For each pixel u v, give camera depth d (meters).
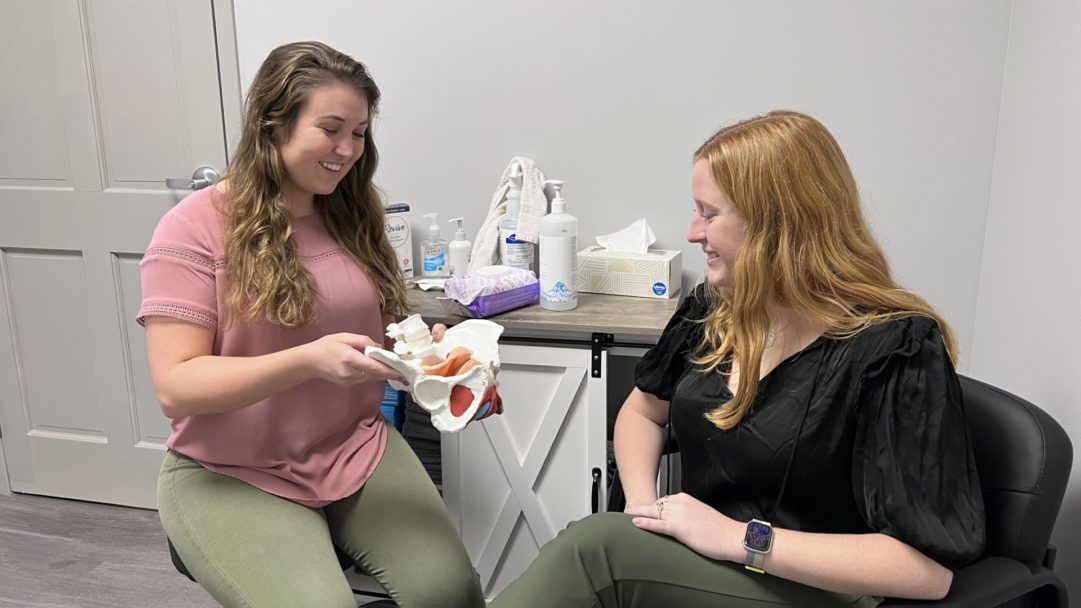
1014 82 1.73
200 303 1.32
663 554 1.10
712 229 1.16
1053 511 1.12
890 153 1.90
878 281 1.15
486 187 2.13
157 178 2.21
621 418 1.44
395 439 1.59
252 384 1.25
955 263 1.91
